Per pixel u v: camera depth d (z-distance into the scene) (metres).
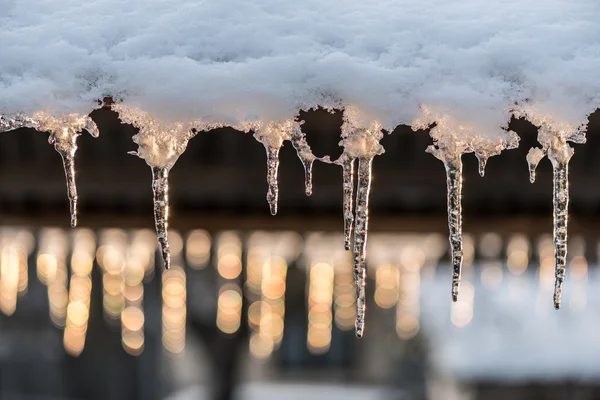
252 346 9.69
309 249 7.00
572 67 1.71
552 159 1.76
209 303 6.43
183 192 3.00
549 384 4.27
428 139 2.03
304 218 3.18
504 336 4.58
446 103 1.71
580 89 1.71
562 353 4.34
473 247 4.77
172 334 8.25
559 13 1.75
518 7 1.76
